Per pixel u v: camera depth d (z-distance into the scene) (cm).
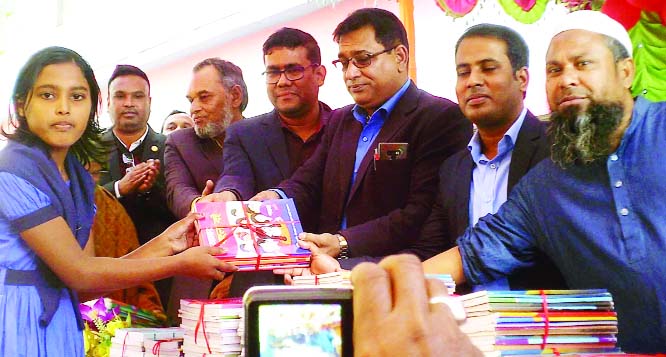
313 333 45
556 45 184
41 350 224
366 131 282
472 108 235
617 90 179
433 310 38
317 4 412
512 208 203
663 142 175
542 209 194
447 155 269
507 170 234
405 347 36
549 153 227
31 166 221
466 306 164
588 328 161
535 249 205
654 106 180
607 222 181
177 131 372
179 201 347
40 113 225
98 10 616
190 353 209
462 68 238
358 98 277
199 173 358
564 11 283
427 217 263
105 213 339
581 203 185
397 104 279
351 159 282
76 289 224
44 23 660
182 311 216
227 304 198
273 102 316
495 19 299
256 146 317
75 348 237
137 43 571
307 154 316
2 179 218
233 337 194
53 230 219
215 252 225
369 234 257
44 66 227
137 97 388
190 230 244
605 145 179
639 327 178
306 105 313
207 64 365
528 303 159
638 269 176
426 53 338
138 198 369
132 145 389
